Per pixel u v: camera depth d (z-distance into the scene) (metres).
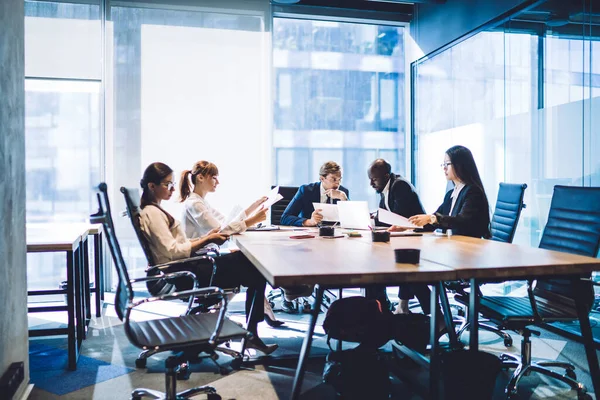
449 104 5.26
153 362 2.92
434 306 2.00
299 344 3.26
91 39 5.02
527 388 2.51
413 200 3.75
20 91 2.49
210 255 2.93
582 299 2.01
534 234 3.88
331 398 2.38
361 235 3.08
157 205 2.83
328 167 4.01
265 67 5.52
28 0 4.89
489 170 4.56
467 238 2.92
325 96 5.96
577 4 3.41
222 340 1.85
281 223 4.18
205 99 5.41
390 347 3.15
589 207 2.57
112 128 5.15
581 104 3.36
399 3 5.90
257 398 2.38
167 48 5.29
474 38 4.79
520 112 4.04
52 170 5.06
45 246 2.64
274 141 5.62
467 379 1.94
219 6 5.34
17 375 2.22
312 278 1.68
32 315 4.13
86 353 3.11
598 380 2.00
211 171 3.50
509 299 2.63
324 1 5.65
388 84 6.16
